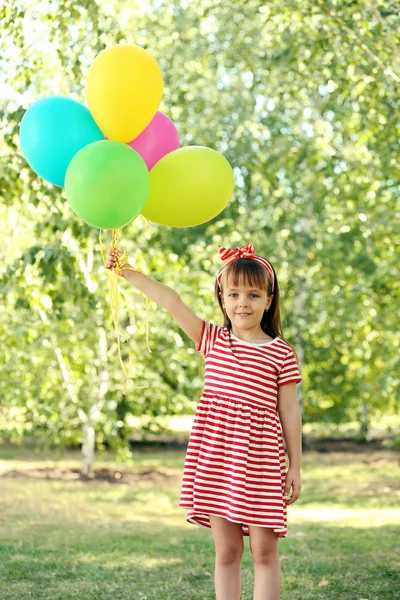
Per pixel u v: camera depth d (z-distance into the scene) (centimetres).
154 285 336
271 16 694
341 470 1185
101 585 457
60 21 548
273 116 1016
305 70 773
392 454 1404
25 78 550
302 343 1377
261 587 312
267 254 1112
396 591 438
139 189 318
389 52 652
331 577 474
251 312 326
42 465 1245
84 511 810
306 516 766
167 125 357
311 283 1243
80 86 576
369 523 709
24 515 772
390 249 964
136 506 855
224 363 322
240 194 1091
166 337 1013
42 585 457
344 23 639
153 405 1170
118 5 646
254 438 313
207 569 507
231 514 306
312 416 1465
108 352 1020
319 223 1141
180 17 1055
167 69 1066
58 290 614
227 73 1089
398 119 724
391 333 1091
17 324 858
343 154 927
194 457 320
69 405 1083
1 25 541
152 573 494
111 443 1110
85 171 312
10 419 1080
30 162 340
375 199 927
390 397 1179
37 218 658
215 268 942
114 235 346
